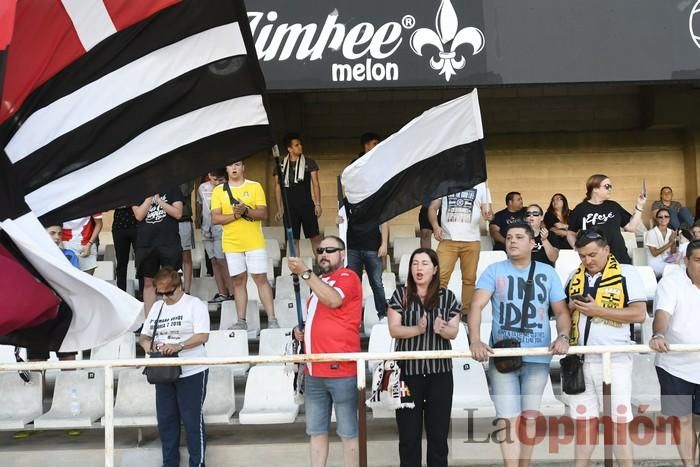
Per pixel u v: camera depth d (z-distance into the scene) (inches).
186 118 218.1
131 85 213.0
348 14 362.6
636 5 368.5
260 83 219.5
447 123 273.1
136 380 319.3
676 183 562.3
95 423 312.3
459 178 273.7
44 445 312.7
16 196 191.8
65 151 210.5
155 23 211.6
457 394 305.3
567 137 562.3
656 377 288.7
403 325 256.2
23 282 187.8
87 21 206.4
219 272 426.6
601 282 254.8
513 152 562.3
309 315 259.9
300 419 309.4
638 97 565.3
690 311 254.1
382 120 559.5
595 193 375.9
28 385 323.6
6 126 204.7
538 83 366.6
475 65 365.1
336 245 259.9
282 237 514.0
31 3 200.2
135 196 216.1
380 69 363.6
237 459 299.3
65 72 207.8
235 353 342.3
